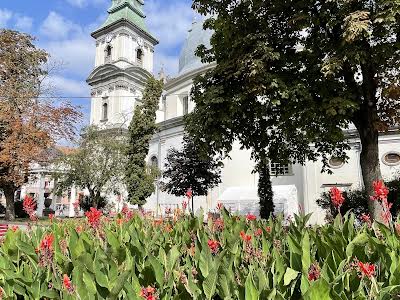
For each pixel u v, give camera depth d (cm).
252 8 1034
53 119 2588
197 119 1014
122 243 402
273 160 1184
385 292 244
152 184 2519
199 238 397
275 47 991
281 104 970
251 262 332
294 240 321
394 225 423
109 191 3175
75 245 364
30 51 2742
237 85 990
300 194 2545
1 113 2398
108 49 4847
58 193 3278
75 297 256
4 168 2561
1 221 2414
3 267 337
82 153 3012
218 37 1097
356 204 1538
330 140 1042
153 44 5175
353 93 962
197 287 277
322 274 255
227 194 2736
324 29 968
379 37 887
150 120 2530
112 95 4497
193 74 3381
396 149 2264
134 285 276
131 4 4900
